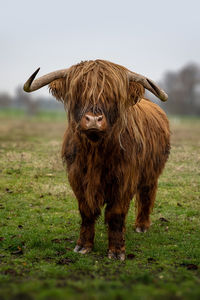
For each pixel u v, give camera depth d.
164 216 11.25
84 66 6.77
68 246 8.53
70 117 6.95
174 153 21.62
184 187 14.39
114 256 7.71
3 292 4.45
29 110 112.31
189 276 6.27
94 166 7.29
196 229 10.08
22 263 7.22
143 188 9.91
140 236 9.47
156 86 7.09
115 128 6.97
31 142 27.98
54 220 10.55
